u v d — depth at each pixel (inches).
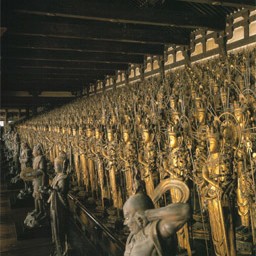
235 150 254.8
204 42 705.6
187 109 392.5
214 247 257.8
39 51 860.0
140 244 156.7
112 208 434.9
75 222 508.7
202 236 321.1
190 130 297.0
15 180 856.3
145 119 399.9
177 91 499.8
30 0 511.5
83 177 594.9
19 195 690.2
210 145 247.4
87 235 446.3
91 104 902.4
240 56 512.7
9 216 618.8
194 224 333.7
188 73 612.7
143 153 355.3
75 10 541.3
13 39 720.3
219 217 247.6
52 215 356.8
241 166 263.7
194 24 622.8
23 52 847.1
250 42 585.0
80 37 660.7
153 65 927.0
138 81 981.2
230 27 631.8
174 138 271.4
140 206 159.6
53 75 1236.5
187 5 697.6
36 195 507.5
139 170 361.1
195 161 268.8
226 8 622.2
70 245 384.2
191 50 752.3
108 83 1272.1
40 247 464.8
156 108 440.8
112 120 504.4
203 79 523.2
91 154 514.9
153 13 593.6
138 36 704.4
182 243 287.4
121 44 818.8
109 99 804.0
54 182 362.3
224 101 352.2
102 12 558.9
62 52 891.4
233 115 271.4
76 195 585.3
